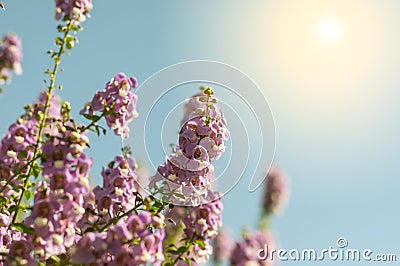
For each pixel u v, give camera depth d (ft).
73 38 3.00
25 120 3.03
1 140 3.02
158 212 2.94
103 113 2.98
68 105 2.93
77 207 2.82
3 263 2.89
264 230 3.68
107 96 3.00
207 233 3.01
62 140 2.84
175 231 3.12
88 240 2.78
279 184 4.17
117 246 2.76
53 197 2.81
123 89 3.03
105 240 2.77
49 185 2.85
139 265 2.76
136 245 2.76
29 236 2.86
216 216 3.04
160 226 2.81
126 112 3.02
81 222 3.04
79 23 3.02
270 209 4.10
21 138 2.97
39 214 2.82
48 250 2.81
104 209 3.01
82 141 2.84
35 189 2.95
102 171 3.04
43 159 2.83
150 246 2.77
